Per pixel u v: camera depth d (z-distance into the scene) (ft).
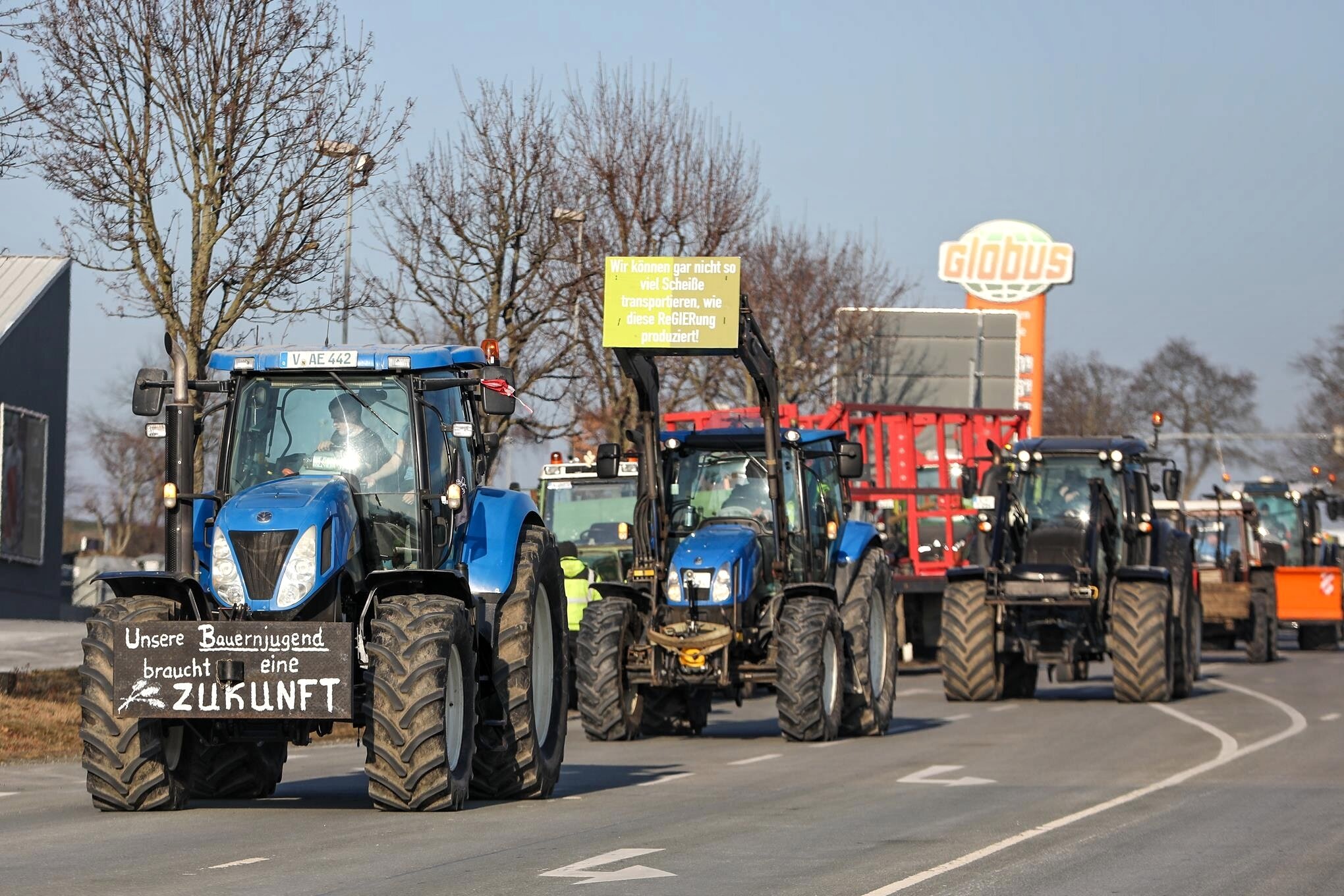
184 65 180.34
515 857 88.84
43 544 322.75
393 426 112.88
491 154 250.16
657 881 81.61
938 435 290.35
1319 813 109.40
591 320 275.39
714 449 177.27
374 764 103.91
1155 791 121.90
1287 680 272.10
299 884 79.66
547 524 228.22
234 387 113.91
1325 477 388.57
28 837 96.43
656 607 170.91
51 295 323.98
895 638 186.80
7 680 175.32
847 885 80.94
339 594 106.22
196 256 181.68
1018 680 234.99
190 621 101.55
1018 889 80.12
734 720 208.44
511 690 114.11
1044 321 560.20
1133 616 216.74
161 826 101.14
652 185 282.97
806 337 388.37
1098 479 222.69
